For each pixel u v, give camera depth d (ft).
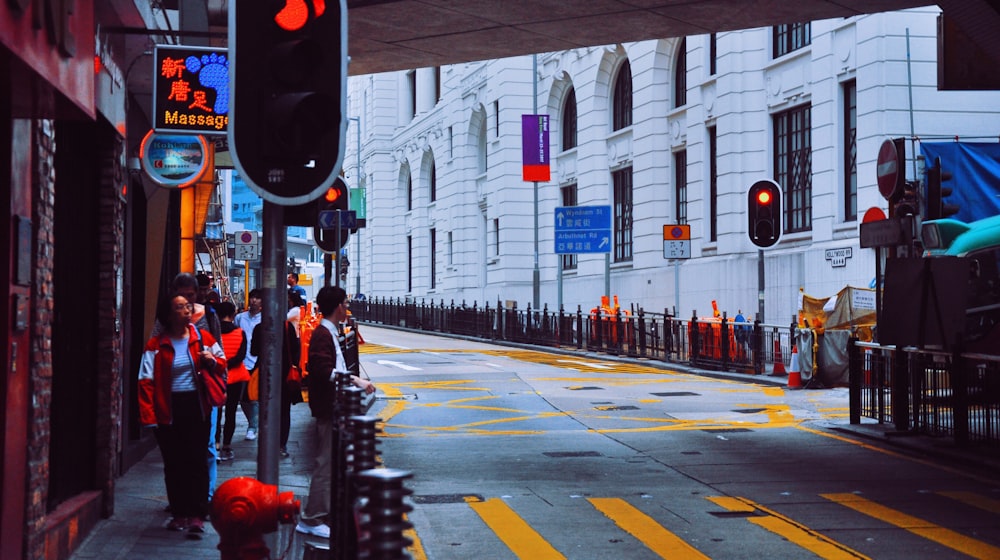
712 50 107.96
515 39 63.10
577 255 146.82
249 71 18.51
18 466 20.47
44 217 23.02
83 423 28.81
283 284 19.79
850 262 83.66
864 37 83.20
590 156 139.23
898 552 25.66
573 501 32.76
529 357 105.40
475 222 183.42
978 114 82.23
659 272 118.32
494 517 30.30
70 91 19.66
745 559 25.14
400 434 49.57
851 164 86.94
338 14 18.72
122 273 32.68
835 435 48.29
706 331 86.48
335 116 18.58
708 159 109.29
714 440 46.91
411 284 228.22
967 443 41.65
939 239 59.31
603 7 55.62
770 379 74.43
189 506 27.61
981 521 29.27
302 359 43.73
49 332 23.47
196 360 27.76
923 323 45.24
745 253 100.58
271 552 21.79
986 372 40.16
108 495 29.43
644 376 82.28
